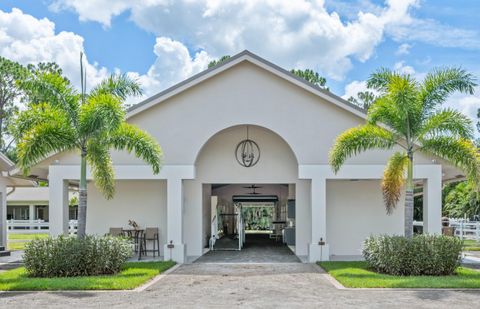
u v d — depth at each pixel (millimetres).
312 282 13367
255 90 18734
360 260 18031
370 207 20234
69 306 10414
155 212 20438
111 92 15500
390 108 14906
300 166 18406
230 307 10258
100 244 14227
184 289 12367
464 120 14625
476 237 26578
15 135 14344
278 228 28656
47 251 13922
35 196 46656
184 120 18734
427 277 13477
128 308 10211
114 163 18469
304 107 18641
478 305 10328
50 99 14547
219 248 23359
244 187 28359
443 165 19078
